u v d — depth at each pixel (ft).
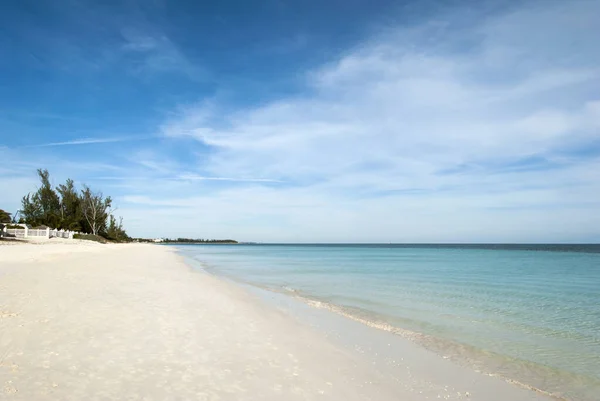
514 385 23.40
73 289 43.32
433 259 203.51
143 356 22.24
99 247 181.27
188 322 31.58
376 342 31.55
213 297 46.98
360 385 21.30
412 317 42.83
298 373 22.02
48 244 155.22
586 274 102.89
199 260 165.89
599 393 22.57
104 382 18.16
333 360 25.39
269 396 18.35
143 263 99.96
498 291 66.03
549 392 22.57
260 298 52.19
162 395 17.31
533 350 30.94
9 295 36.60
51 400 15.81
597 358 28.99
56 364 19.80
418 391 21.44
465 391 22.02
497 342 33.12
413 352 29.22
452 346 31.50
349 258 214.48
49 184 253.44
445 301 54.49
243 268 120.88
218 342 26.61
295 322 37.09
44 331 25.31
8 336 23.71
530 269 124.06
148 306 36.86
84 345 23.20
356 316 42.52
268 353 25.25
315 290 65.21
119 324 28.76
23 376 17.94
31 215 240.73
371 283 77.15
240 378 20.34
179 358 22.48
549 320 42.55
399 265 145.07
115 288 47.01
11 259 75.82
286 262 163.12
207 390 18.34
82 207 277.03
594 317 44.32
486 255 267.80
